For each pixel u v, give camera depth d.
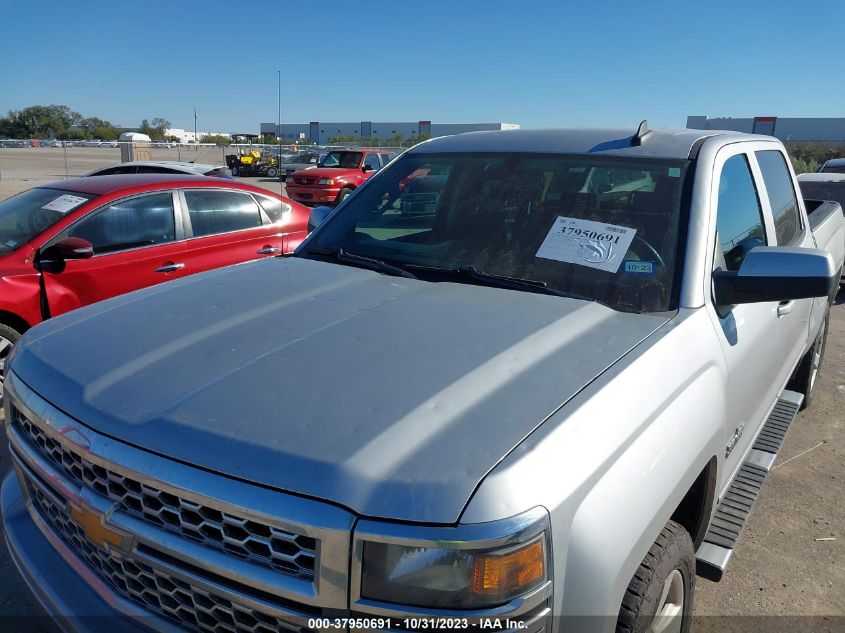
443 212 3.08
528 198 2.95
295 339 2.12
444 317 2.26
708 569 2.49
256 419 1.70
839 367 6.33
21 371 2.18
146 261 5.46
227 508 1.56
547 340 2.10
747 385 2.75
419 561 1.46
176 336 2.19
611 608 1.68
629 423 1.84
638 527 1.77
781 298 2.43
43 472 2.00
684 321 2.33
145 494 1.70
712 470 2.43
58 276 4.97
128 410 1.81
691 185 2.73
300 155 31.58
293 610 1.53
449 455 1.57
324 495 1.50
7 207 5.64
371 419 1.67
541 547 1.51
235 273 2.89
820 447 4.64
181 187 5.85
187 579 1.65
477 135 3.58
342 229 3.28
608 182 2.87
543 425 1.68
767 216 3.32
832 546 3.53
